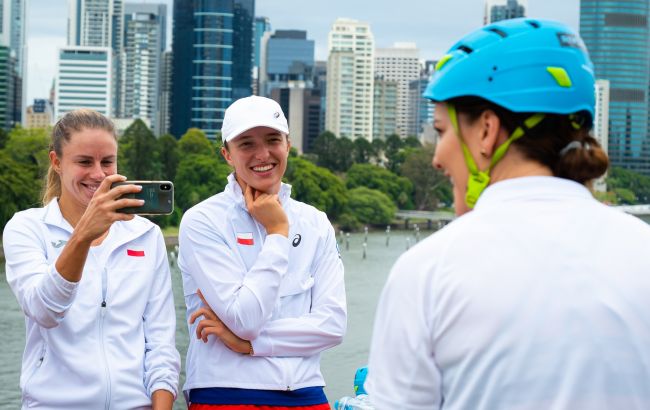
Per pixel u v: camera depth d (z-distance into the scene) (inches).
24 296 205.5
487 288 120.6
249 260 218.8
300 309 221.8
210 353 217.2
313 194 5511.8
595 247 122.3
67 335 208.5
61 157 215.8
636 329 119.3
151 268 219.3
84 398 206.5
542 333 118.7
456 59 128.6
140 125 5034.5
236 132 215.0
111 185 195.3
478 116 127.5
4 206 3331.7
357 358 1433.3
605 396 117.8
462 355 120.9
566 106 123.7
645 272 121.8
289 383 214.4
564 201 125.3
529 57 123.8
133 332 214.1
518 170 127.5
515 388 118.8
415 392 124.0
